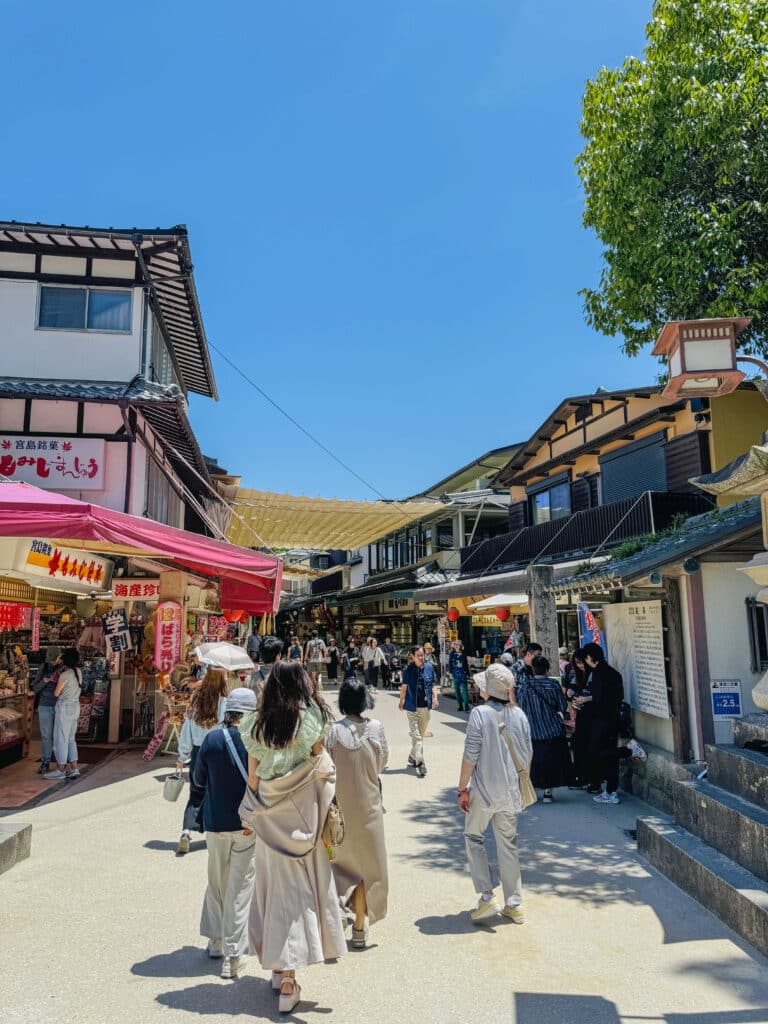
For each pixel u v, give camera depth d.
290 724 3.81
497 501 24.77
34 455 11.70
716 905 4.75
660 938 4.48
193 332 15.50
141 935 4.62
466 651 24.19
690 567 7.47
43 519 7.25
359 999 3.77
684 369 5.00
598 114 11.44
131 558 11.69
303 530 21.78
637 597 8.82
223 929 4.14
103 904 5.14
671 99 10.49
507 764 4.92
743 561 7.59
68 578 10.58
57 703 9.71
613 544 15.74
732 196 10.54
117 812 7.81
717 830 5.27
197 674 10.98
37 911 5.00
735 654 7.48
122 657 12.61
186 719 6.16
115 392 11.57
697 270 10.15
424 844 6.71
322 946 3.76
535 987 3.88
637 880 5.55
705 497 14.08
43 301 12.66
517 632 17.14
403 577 27.72
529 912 4.94
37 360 12.46
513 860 4.86
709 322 5.00
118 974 4.07
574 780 8.23
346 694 4.64
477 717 5.00
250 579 12.05
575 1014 3.59
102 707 12.47
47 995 3.81
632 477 16.44
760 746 5.67
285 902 3.71
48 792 8.80
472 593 17.56
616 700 8.16
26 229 12.07
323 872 3.87
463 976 4.02
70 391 11.38
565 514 19.89
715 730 7.38
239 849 4.20
